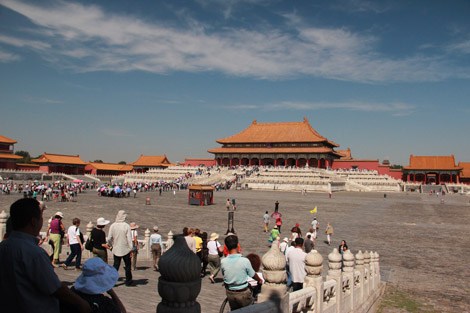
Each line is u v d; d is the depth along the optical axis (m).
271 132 172.75
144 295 14.55
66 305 6.23
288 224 45.31
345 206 68.50
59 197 75.06
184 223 43.75
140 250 25.47
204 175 133.50
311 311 10.64
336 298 12.82
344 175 140.75
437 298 19.12
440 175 151.25
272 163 170.50
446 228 43.53
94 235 16.28
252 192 103.69
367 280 18.03
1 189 86.62
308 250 22.00
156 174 142.62
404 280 22.59
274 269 8.14
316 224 37.06
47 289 5.39
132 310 12.28
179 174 139.50
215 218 48.84
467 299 18.95
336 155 168.50
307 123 171.12
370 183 131.50
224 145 173.75
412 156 153.88
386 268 25.45
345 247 25.56
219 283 18.31
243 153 164.88
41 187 72.50
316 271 10.93
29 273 5.29
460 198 97.31
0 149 144.62
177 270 5.76
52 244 19.47
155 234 20.92
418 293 19.98
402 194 111.94
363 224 46.03
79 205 60.53
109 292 7.09
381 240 35.62
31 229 5.79
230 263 10.37
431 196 104.19
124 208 57.75
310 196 92.56
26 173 130.12
